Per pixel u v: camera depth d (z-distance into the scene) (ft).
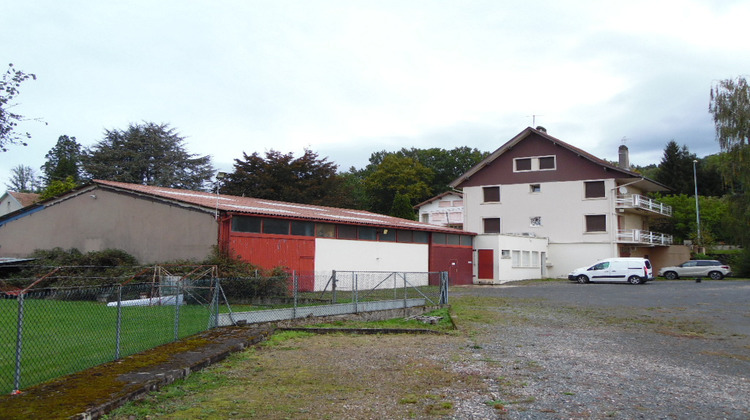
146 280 59.47
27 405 18.45
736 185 140.36
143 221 73.00
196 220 67.05
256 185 171.73
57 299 35.78
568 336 40.50
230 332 36.37
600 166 129.70
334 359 30.14
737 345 37.09
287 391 22.84
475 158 246.47
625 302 68.03
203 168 200.64
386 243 90.33
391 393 22.67
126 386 21.24
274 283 49.96
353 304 49.62
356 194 232.94
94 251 74.23
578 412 20.22
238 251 66.08
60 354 26.91
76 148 262.26
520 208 138.51
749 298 72.95
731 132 121.49
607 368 28.68
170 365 25.43
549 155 135.95
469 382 24.84
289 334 39.17
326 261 78.28
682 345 36.94
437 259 102.53
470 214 144.77
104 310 38.78
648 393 23.36
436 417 19.35
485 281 112.06
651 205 141.59
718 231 167.63
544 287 98.07
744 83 123.03
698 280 110.32
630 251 138.92
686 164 220.64
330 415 19.45
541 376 26.32
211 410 19.84
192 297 45.06
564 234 132.87
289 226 73.10
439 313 54.95
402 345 35.45
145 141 190.60
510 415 19.74
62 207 83.05
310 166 180.34
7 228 89.45
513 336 40.09
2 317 35.37
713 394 23.39
